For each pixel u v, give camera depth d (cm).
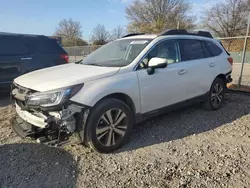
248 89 782
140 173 309
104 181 293
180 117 518
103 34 5062
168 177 300
